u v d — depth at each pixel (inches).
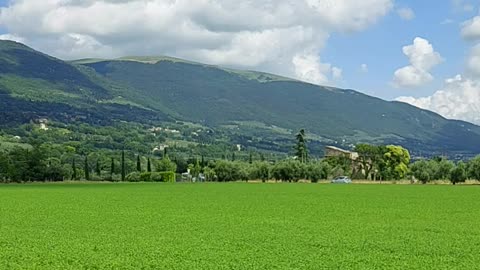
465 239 1542.8
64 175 6835.6
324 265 1154.0
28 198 3410.4
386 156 7440.9
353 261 1197.1
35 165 6584.6
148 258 1232.8
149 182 6663.4
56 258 1232.8
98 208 2632.9
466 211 2488.9
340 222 2006.6
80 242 1475.1
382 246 1412.4
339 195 3752.5
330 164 7711.6
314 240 1519.4
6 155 6491.1
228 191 4284.0
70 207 2689.5
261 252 1311.5
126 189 4628.4
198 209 2583.7
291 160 6879.9
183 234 1656.0
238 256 1254.3
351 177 7667.3
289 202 3073.3
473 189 4650.6
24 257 1238.9
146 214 2314.2
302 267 1131.3
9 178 6402.6
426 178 6348.4
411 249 1366.9
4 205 2817.4
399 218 2165.4
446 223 1975.9
